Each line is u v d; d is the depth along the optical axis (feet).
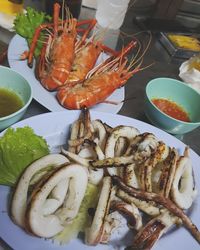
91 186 0.83
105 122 1.00
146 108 1.08
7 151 0.75
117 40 1.57
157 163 0.87
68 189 0.76
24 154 0.76
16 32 1.20
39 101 1.03
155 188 0.85
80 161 0.82
